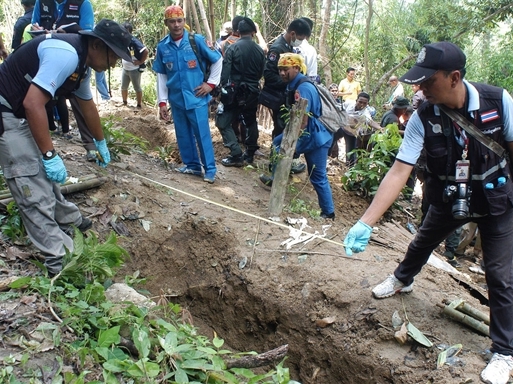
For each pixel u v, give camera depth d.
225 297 4.23
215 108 8.49
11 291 2.97
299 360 3.79
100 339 2.60
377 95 13.98
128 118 7.83
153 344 2.77
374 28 14.91
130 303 3.00
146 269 4.29
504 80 14.17
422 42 14.44
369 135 7.58
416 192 8.06
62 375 2.43
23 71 2.94
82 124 4.98
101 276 3.35
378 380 3.33
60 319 2.79
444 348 3.29
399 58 14.65
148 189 4.93
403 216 6.52
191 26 8.91
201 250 4.47
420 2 14.38
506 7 12.84
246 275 4.18
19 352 2.53
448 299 3.75
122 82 8.88
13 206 3.67
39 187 3.14
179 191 4.57
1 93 2.96
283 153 4.84
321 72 11.45
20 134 3.03
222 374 2.65
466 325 3.47
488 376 2.94
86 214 4.25
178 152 6.91
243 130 7.33
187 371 2.62
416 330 3.39
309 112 4.89
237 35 7.07
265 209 5.14
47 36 2.99
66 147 5.46
